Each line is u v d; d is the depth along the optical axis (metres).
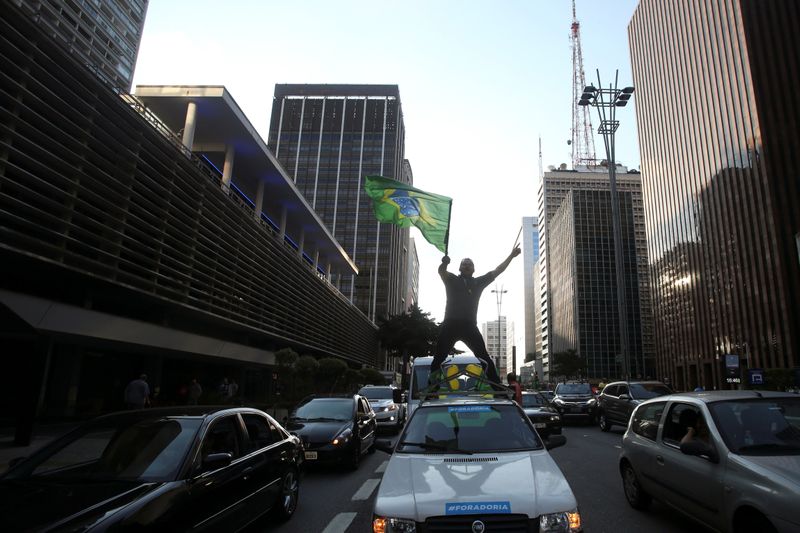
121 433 5.00
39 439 13.41
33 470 4.58
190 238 21.86
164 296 20.34
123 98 18.12
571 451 12.82
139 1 44.72
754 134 58.28
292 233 49.53
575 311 116.50
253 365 32.03
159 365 24.05
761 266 57.06
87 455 4.75
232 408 6.02
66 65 15.66
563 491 4.11
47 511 3.66
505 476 4.35
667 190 79.31
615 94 29.58
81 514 3.60
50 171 14.48
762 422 5.21
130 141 18.19
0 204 14.02
